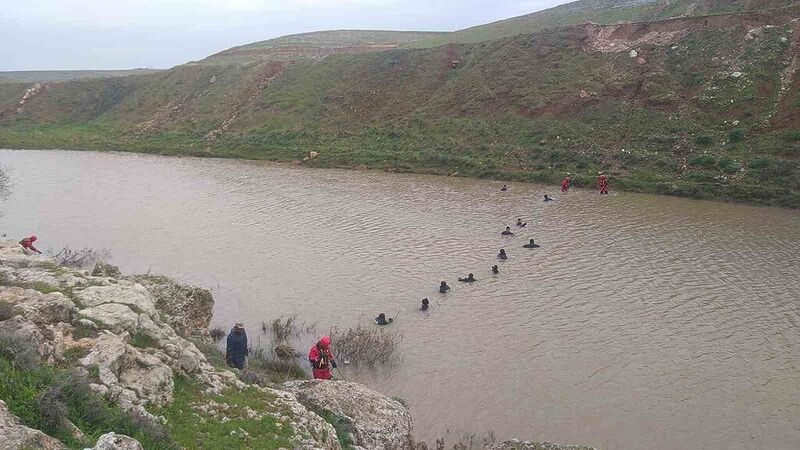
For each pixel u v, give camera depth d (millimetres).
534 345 21875
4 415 7801
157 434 9789
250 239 36406
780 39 56812
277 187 53719
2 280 14422
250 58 114312
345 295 27109
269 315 24750
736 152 49438
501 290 27688
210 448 10414
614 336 22562
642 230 38000
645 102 58469
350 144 69875
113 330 12648
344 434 13398
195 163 68562
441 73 79062
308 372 19625
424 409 17609
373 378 19500
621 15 100250
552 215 42438
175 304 19672
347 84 83562
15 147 78750
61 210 43719
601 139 56875
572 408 17656
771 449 15562
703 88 56500
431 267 31156
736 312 24594
